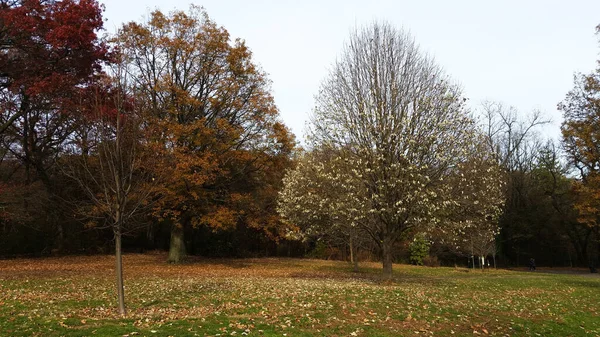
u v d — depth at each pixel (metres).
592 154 19.00
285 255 40.16
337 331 8.30
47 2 18.30
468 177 16.92
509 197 45.78
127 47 22.89
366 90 17.58
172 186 21.62
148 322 8.27
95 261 24.89
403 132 16.34
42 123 25.19
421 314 10.28
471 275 25.77
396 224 17.31
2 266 20.00
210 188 26.16
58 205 26.31
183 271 21.27
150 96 22.78
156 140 19.39
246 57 26.20
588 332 9.63
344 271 25.17
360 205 16.41
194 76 25.38
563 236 47.72
